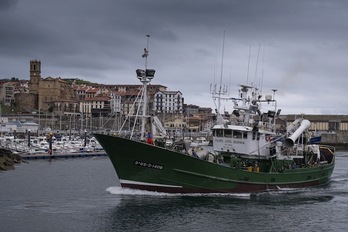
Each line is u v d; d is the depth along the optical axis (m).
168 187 50.66
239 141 56.38
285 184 57.88
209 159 55.25
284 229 40.22
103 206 47.25
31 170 84.75
